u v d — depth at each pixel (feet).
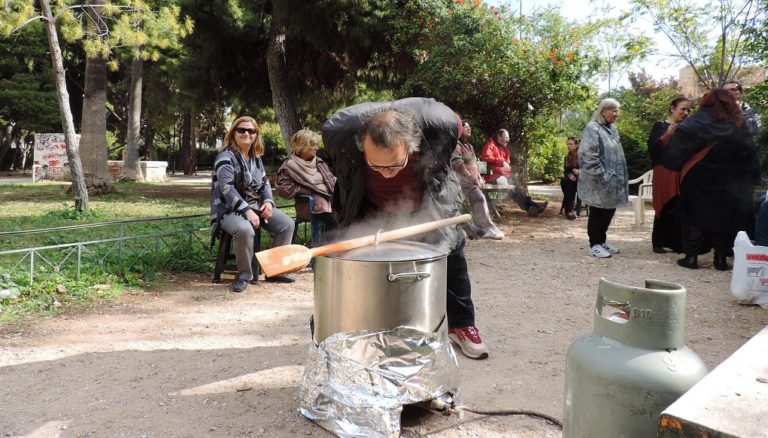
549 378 10.01
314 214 17.90
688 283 17.13
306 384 8.32
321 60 42.32
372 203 9.44
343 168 8.79
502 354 11.19
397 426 7.56
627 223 31.09
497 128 33.96
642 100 56.13
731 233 18.17
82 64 79.61
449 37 31.19
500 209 35.58
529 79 31.40
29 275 15.65
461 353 11.16
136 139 66.80
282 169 18.24
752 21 35.04
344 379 7.68
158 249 19.21
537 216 33.88
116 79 88.17
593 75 34.71
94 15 33.17
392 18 34.96
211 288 16.72
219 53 41.65
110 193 44.68
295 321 13.64
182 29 31.37
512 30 31.45
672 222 21.35
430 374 7.84
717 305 14.74
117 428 8.11
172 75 44.06
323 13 33.42
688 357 5.08
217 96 45.21
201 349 11.57
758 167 18.38
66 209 31.81
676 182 20.51
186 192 51.08
